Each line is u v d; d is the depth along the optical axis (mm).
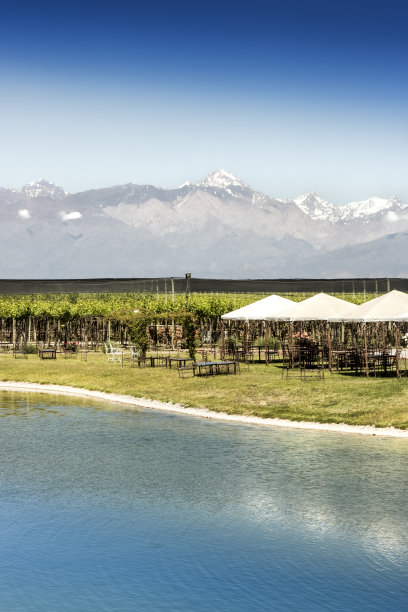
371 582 12062
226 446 20906
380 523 14438
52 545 13805
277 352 45594
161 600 11586
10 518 15195
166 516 15172
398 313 30359
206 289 183875
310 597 11586
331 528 14289
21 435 23047
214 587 11977
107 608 11312
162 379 33688
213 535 14156
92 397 31781
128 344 52688
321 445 20609
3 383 36531
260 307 38250
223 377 33000
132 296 96438
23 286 193375
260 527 14445
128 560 13133
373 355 34062
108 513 15391
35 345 55594
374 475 17453
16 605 11422
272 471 18109
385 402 24828
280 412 25172
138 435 22828
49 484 17453
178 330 50625
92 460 19641
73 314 53375
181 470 18469
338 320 32062
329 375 32469
